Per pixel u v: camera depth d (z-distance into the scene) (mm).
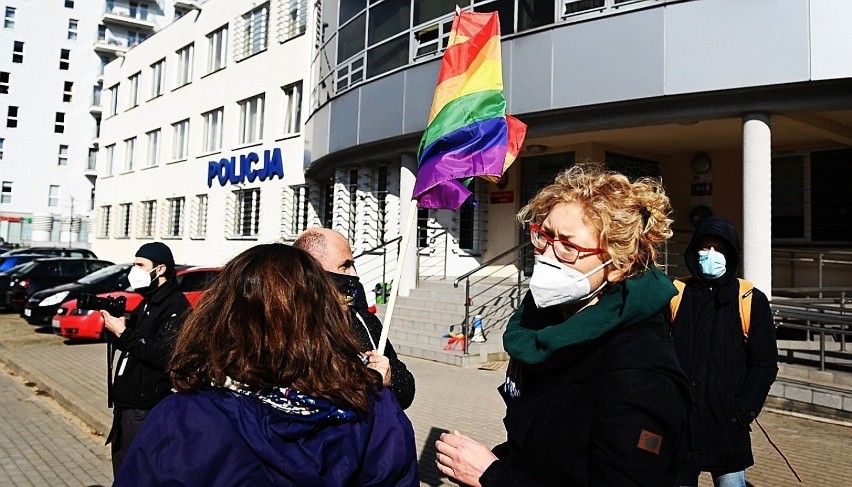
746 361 3053
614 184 1847
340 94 12344
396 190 12844
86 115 48094
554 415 1693
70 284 12961
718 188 10633
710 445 2930
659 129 9000
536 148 10656
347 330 1690
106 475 4980
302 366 1521
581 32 8281
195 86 21562
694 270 3174
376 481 1610
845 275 9570
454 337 9609
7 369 9375
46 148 46656
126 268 12953
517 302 10391
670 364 1607
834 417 6250
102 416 6301
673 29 7602
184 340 1598
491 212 12203
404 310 10969
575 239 1777
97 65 48344
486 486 1751
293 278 1606
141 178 25219
